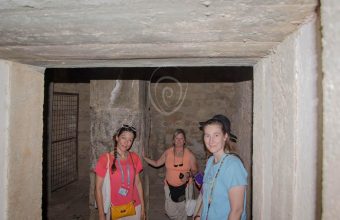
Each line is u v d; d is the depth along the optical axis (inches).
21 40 40.2
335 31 23.4
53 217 169.2
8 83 56.3
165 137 237.1
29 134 62.6
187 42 40.6
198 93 234.4
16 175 59.0
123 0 26.6
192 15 30.1
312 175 32.4
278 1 26.6
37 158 65.6
